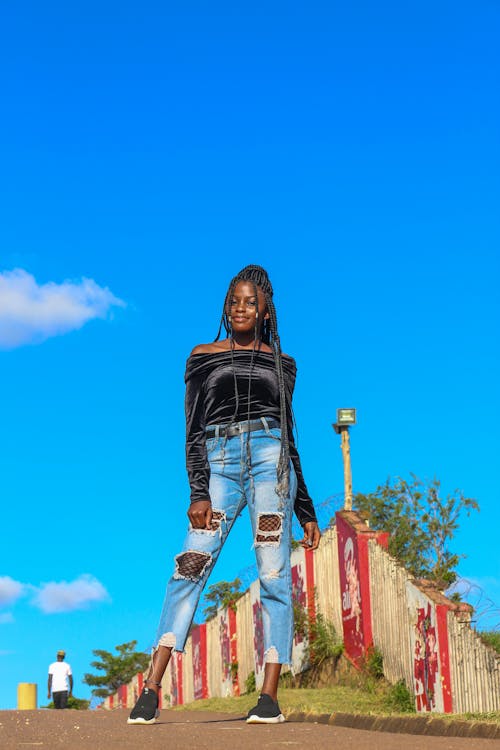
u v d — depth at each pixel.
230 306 5.70
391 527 16.97
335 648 12.86
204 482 5.51
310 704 10.34
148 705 5.28
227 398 5.57
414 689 10.64
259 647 15.43
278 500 5.52
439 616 10.10
